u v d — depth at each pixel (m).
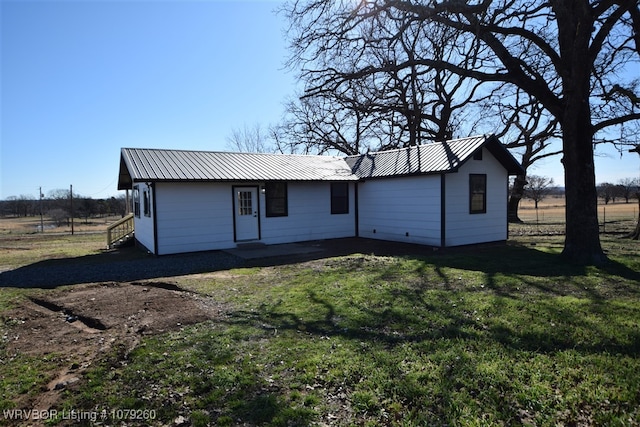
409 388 3.28
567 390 3.21
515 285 6.71
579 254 8.94
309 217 14.85
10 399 3.33
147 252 12.97
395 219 14.12
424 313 5.25
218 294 6.77
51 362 4.11
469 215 12.91
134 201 15.59
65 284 8.09
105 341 4.68
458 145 13.06
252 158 15.46
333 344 4.28
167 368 3.80
